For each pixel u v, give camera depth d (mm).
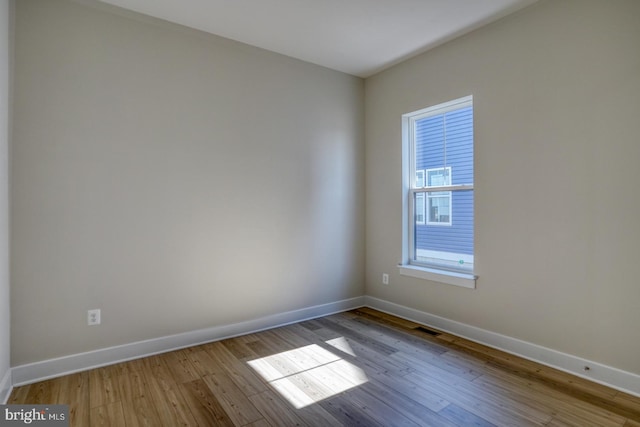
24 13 2385
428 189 3656
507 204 2898
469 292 3193
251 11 2771
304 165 3740
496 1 2660
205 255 3121
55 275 2498
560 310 2600
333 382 2432
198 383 2416
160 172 2895
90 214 2617
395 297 3918
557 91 2592
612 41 2332
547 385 2373
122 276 2746
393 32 3123
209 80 3127
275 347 3029
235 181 3279
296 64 3668
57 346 2510
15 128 2354
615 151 2326
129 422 1985
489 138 3012
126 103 2746
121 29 2723
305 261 3766
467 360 2762
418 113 3717
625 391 2281
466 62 3172
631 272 2270
